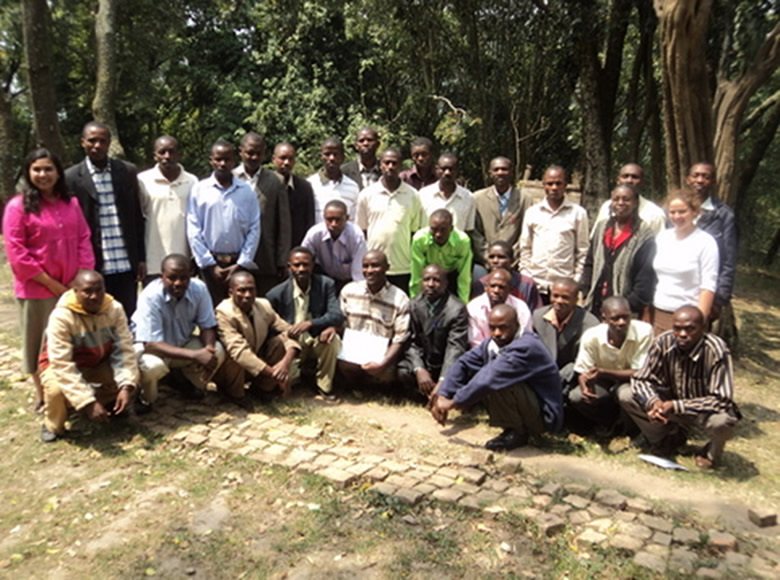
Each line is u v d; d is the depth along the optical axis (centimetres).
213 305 607
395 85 1825
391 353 573
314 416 541
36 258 493
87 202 543
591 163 1116
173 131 2256
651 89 1284
